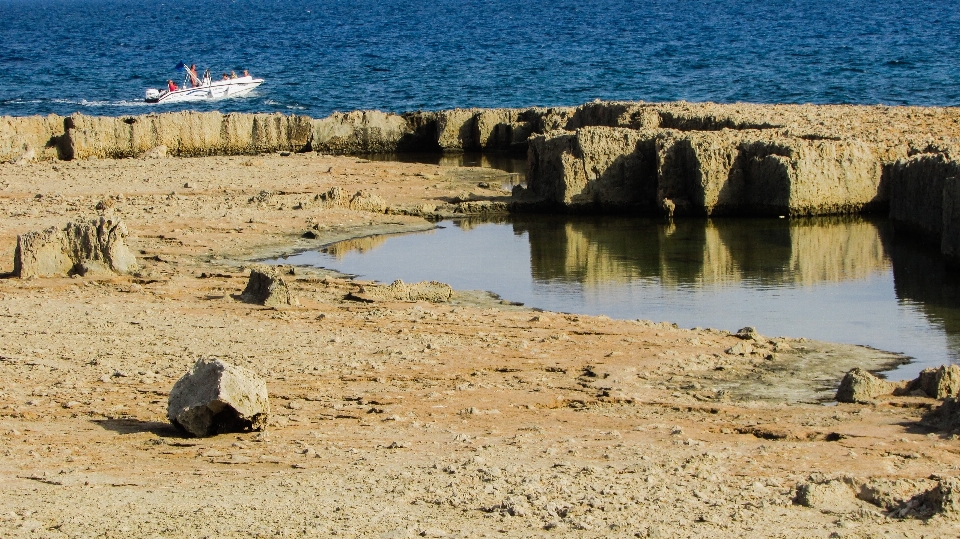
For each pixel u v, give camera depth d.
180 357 37.84
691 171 71.75
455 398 33.41
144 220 66.81
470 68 177.25
